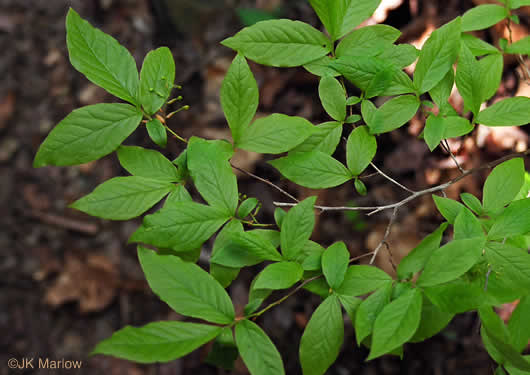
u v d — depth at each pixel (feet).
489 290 1.46
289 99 4.16
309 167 1.57
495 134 3.16
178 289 1.46
